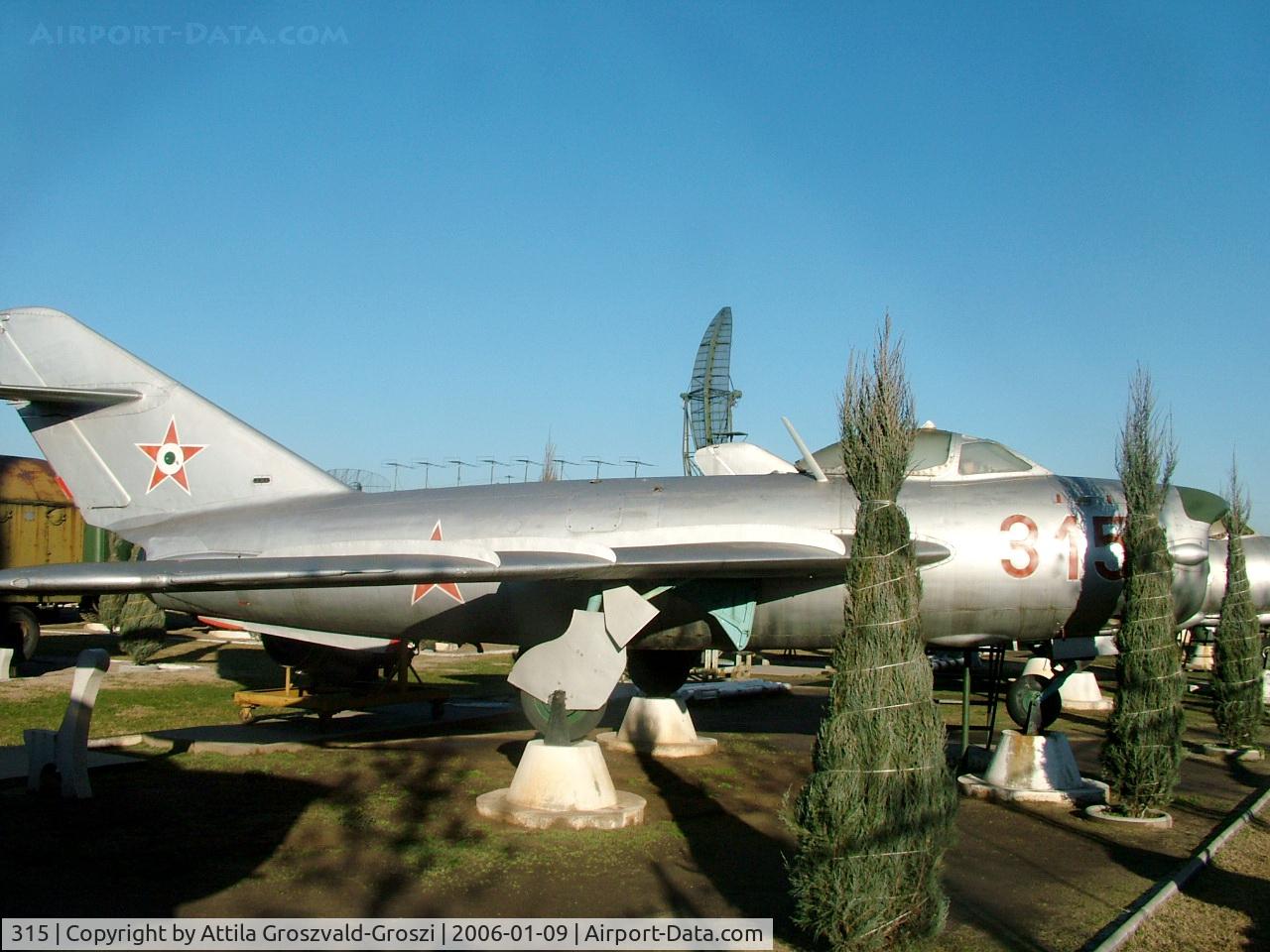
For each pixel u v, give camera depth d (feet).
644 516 39.91
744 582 38.52
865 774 20.72
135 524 48.03
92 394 47.52
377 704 51.13
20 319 48.80
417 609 42.80
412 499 44.55
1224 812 36.76
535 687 33.94
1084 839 32.24
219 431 47.93
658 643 41.50
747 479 41.55
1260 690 52.06
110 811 33.17
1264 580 73.97
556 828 31.50
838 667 21.66
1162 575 36.01
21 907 23.99
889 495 22.18
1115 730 35.45
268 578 28.71
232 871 26.94
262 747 44.78
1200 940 23.24
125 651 79.15
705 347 92.84
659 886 26.16
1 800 34.63
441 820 32.42
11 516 87.25
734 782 39.14
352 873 26.89
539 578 32.30
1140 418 36.76
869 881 20.27
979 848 30.89
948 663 87.20
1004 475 40.04
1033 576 37.60
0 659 67.00
